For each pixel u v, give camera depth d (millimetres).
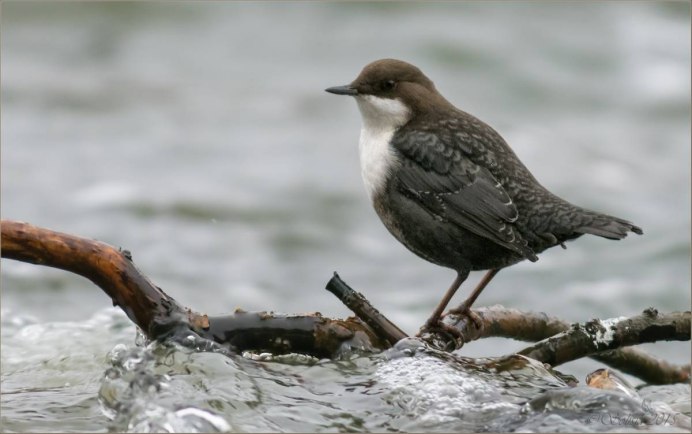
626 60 24422
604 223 7953
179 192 16609
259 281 13297
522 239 8133
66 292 12242
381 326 7699
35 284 12398
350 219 15930
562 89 22953
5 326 10414
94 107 21344
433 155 8680
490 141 8758
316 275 13703
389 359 7480
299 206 16328
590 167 18812
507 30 25547
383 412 6863
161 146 19109
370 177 9016
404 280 13656
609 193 17484
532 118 21422
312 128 20562
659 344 11672
